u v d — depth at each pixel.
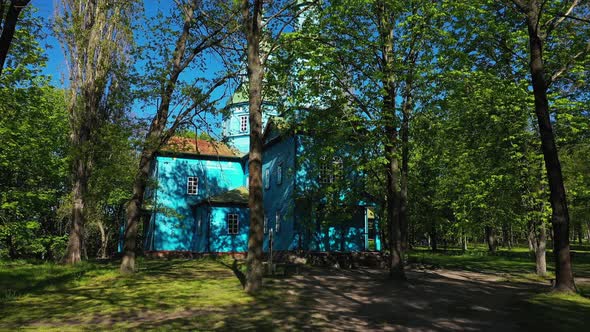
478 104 19.86
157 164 35.94
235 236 33.84
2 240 31.70
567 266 13.50
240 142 39.72
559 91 19.73
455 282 17.95
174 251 33.81
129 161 21.59
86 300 12.64
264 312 10.88
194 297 13.20
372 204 27.33
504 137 20.19
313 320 9.88
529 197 19.86
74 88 23.61
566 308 11.05
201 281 17.17
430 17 17.03
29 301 12.49
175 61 21.02
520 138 20.02
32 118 27.84
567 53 18.23
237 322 9.63
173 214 26.39
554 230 13.86
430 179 30.53
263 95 19.92
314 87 18.19
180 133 20.94
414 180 27.00
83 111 23.08
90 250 45.44
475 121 20.97
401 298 13.34
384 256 26.20
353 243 29.11
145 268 22.38
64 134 31.33
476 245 67.88
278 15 17.97
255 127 15.12
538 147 20.31
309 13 18.67
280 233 29.98
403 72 17.44
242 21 20.83
